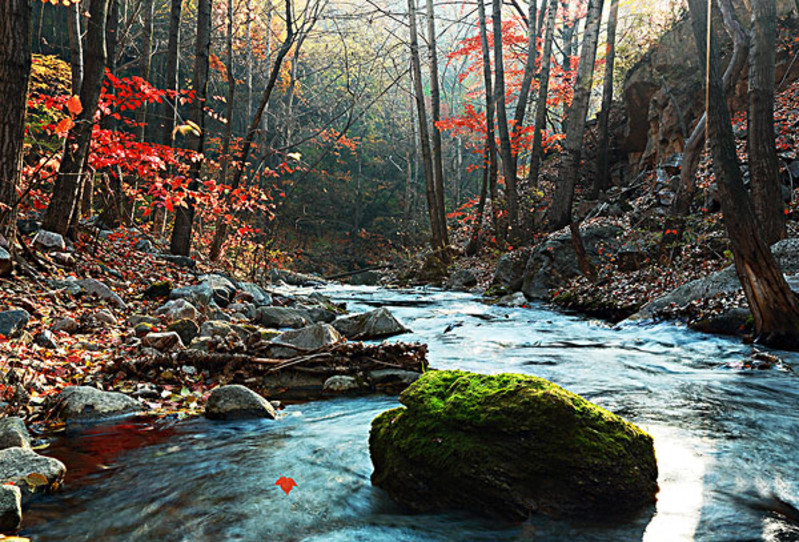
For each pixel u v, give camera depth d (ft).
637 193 51.29
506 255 44.50
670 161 46.78
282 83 88.48
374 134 115.03
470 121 56.95
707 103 17.93
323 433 11.13
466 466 7.53
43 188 32.71
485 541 6.80
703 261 30.48
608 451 7.47
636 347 20.94
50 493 8.23
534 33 59.98
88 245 29.07
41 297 19.53
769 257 18.17
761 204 24.99
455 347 20.92
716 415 11.83
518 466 7.45
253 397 12.44
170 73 38.96
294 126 88.12
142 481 8.73
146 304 23.31
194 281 30.17
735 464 8.94
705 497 7.74
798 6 35.83
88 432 11.07
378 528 7.20
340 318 24.43
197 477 8.89
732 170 17.93
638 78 56.85
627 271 34.83
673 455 9.36
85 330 17.56
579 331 24.84
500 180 79.97
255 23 80.89
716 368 16.99
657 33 64.39
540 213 57.62
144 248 35.42
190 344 16.39
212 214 38.63
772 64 24.13
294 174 100.58
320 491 8.33
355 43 92.22
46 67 50.83
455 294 45.09
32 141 33.88
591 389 14.39
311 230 105.40
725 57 47.73
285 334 17.08
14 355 13.55
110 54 31.60
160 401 13.08
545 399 7.73
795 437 10.32
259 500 8.04
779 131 38.81
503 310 33.06
